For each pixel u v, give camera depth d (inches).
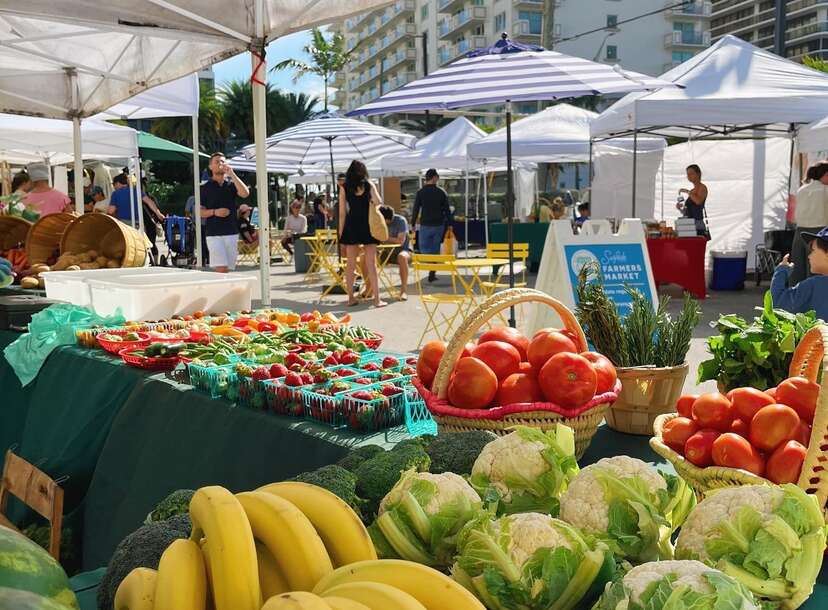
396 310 404.8
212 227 357.7
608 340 101.0
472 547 49.2
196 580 44.6
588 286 106.0
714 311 378.0
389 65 3604.8
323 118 535.5
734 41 415.2
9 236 298.0
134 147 560.7
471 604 41.6
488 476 62.4
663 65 2748.5
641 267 158.9
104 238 256.8
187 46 283.9
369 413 97.3
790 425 64.1
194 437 116.6
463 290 487.8
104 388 144.9
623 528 53.6
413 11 3425.2
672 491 58.7
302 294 492.4
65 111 353.4
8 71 328.2
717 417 68.9
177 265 706.8
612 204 629.0
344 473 64.7
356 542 49.4
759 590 48.4
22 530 143.1
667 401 98.2
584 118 619.2
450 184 1454.2
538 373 84.3
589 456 91.6
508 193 241.3
